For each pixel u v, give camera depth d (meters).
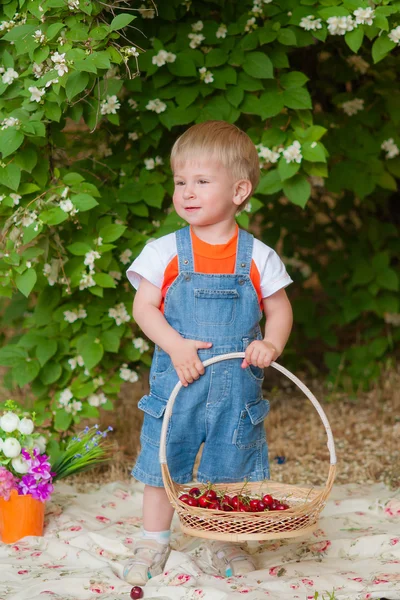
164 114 3.42
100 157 3.62
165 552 2.54
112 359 3.58
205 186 2.38
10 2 3.03
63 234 3.35
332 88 4.29
